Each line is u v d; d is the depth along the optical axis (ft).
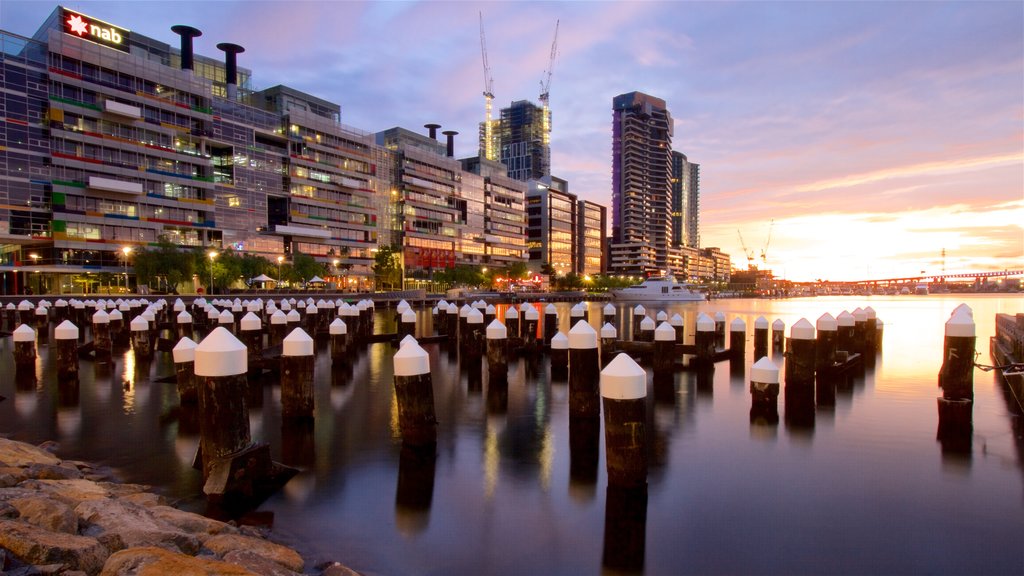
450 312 112.06
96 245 286.46
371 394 64.13
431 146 568.82
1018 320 83.87
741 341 86.53
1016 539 30.09
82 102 283.59
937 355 100.73
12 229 260.42
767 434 48.21
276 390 63.31
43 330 131.23
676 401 60.34
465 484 36.86
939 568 27.32
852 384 70.28
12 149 260.21
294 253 365.40
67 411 55.62
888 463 41.16
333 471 39.01
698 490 36.11
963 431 48.98
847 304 447.42
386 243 482.28
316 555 27.84
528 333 93.15
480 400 61.00
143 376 74.28
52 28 291.99
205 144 338.75
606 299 545.03
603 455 42.45
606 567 27.20
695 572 26.84
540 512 32.91
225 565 20.49
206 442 34.30
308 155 404.16
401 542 29.30
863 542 29.66
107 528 24.56
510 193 646.33
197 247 307.78
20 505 24.52
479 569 26.94
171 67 329.52
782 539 29.89
